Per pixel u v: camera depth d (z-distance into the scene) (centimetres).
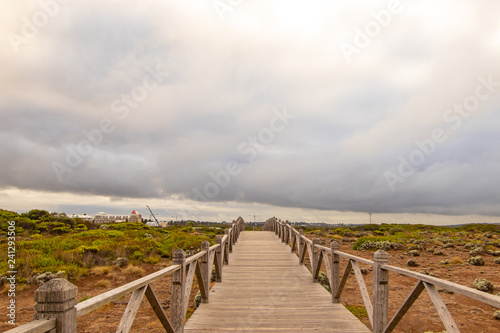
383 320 442
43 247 1538
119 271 1278
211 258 742
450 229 4359
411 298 370
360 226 4466
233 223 1700
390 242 1983
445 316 299
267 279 909
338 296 667
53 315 200
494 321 690
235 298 711
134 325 738
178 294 471
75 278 1135
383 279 448
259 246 1642
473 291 261
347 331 507
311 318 570
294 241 1403
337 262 675
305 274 978
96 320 764
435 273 1191
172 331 439
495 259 1391
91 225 3731
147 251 1658
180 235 2444
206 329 516
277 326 529
